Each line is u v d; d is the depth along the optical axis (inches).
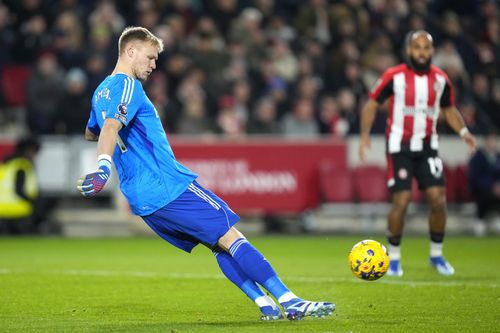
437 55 2758.4
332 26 2785.4
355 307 972.6
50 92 2410.2
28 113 2383.1
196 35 2667.3
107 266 1507.1
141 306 1000.2
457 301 1021.8
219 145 2315.5
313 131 2461.9
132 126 830.5
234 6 2770.7
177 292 1130.7
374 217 2378.2
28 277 1320.1
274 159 2338.8
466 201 2406.5
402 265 1489.9
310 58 2689.5
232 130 2357.3
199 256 1728.6
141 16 2608.3
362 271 890.7
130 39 842.8
